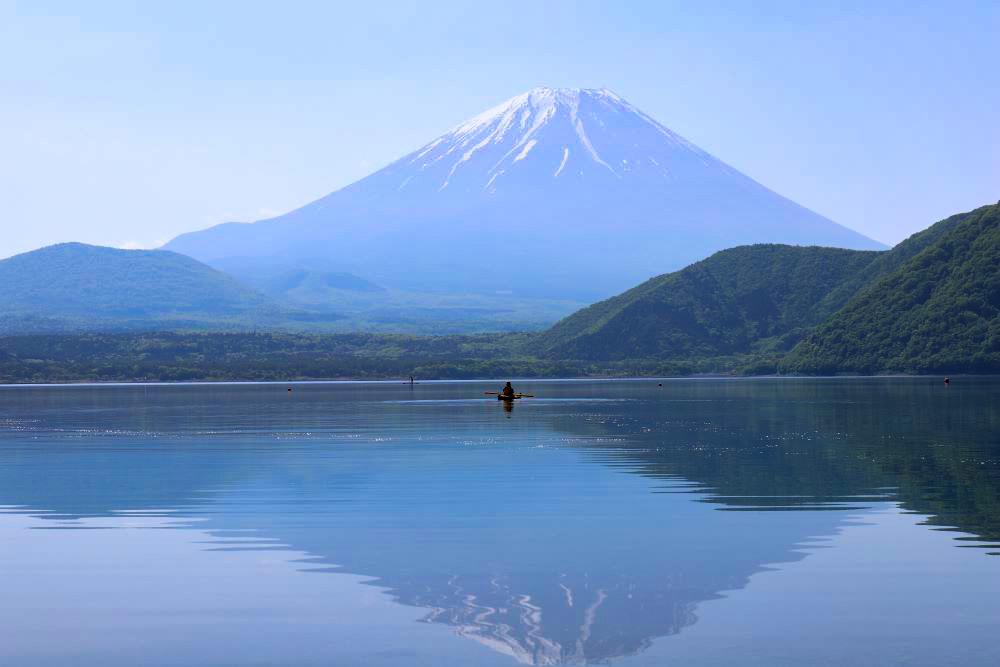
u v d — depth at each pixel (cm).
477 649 1972
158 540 2944
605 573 2522
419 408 9619
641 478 4184
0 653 1973
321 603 2278
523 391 13925
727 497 3647
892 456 4828
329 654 1955
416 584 2430
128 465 4769
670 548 2792
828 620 2125
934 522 3111
